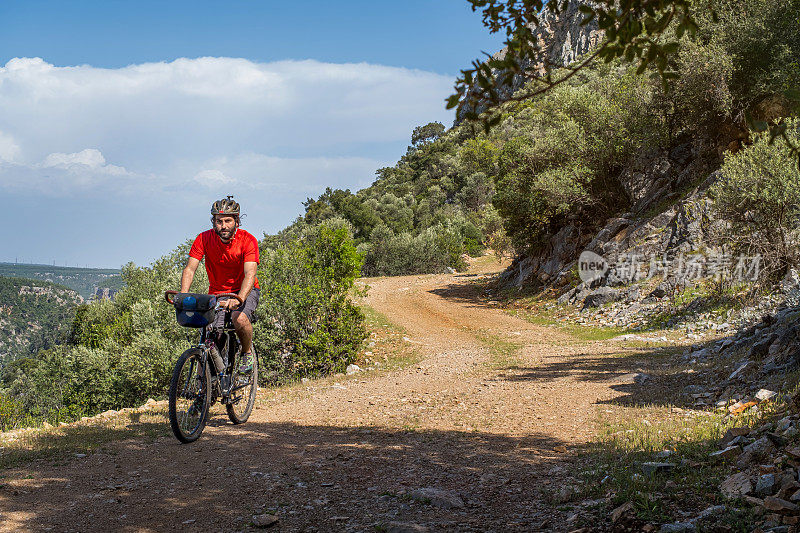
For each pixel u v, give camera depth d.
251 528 3.46
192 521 3.57
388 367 14.84
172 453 5.31
